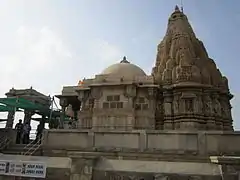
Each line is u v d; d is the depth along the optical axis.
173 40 31.88
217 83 29.86
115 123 25.41
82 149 19.42
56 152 19.72
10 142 21.30
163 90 27.34
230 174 12.66
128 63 31.61
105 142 19.34
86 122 26.84
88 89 27.72
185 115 25.61
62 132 20.34
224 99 29.42
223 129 27.17
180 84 26.39
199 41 33.59
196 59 29.55
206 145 18.02
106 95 26.77
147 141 18.84
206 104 26.67
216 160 13.34
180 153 18.05
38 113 31.34
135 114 25.92
